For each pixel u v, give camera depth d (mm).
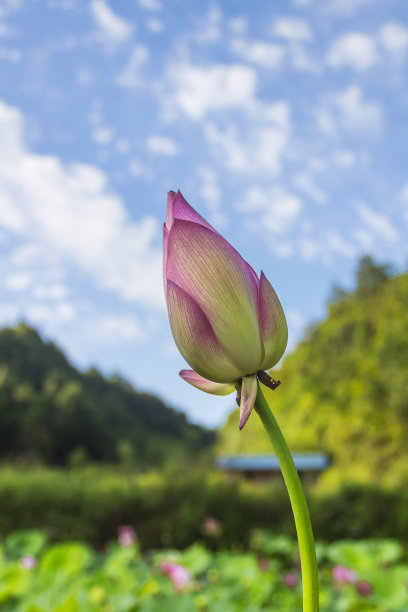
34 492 7145
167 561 3154
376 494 7238
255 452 28188
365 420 25188
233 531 7227
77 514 7164
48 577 2678
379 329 29516
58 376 54125
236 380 646
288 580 3525
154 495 7395
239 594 3135
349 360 29750
